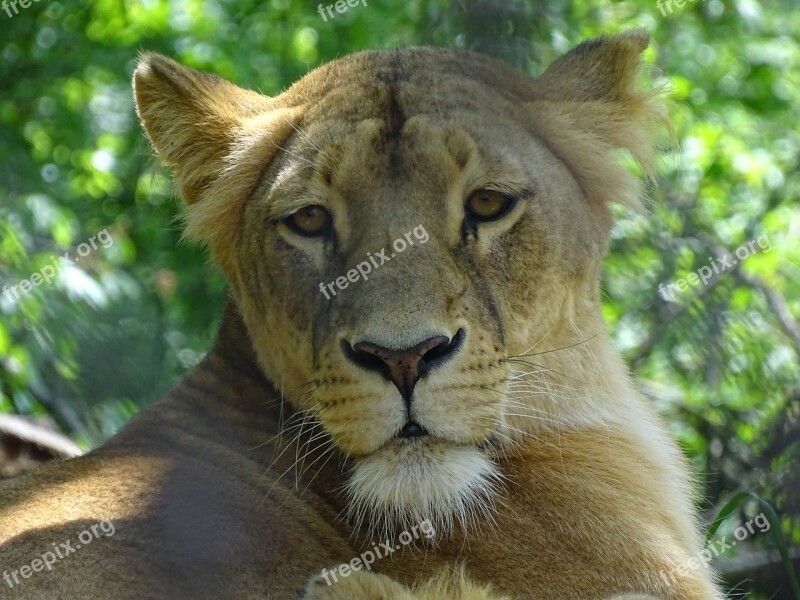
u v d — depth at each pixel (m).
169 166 10.77
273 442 9.72
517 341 9.43
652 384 17.30
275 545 8.87
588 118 10.36
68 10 23.64
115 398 17.05
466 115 9.48
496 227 9.34
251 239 9.87
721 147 19.73
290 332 9.52
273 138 10.04
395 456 8.88
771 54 23.67
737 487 14.95
